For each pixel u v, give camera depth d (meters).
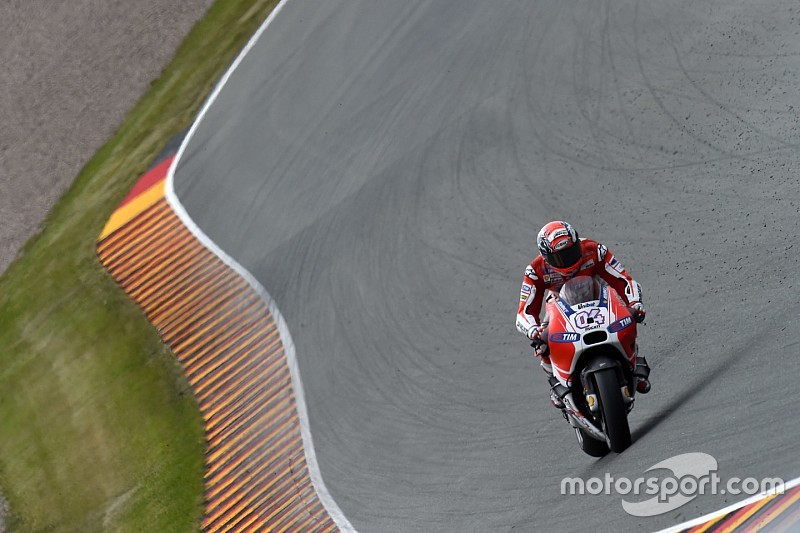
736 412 27.08
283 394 47.12
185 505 45.66
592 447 28.47
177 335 56.38
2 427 61.53
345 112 63.91
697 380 30.08
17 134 90.06
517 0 62.94
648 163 44.16
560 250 26.58
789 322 29.80
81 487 52.84
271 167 63.69
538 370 37.22
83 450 54.94
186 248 62.31
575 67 53.84
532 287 28.56
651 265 37.84
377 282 48.56
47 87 93.44
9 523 54.47
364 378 43.62
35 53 98.31
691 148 43.31
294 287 52.91
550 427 33.47
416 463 36.53
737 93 44.81
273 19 81.06
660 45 51.38
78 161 83.12
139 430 52.78
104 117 85.81
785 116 41.50
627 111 48.25
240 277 56.53
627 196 42.91
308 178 60.28
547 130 50.62
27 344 65.81
